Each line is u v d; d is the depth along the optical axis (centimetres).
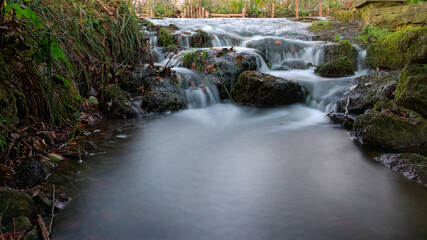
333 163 344
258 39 849
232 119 531
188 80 630
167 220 235
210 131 462
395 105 421
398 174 313
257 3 1773
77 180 296
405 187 286
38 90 376
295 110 584
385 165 336
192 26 1044
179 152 375
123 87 604
